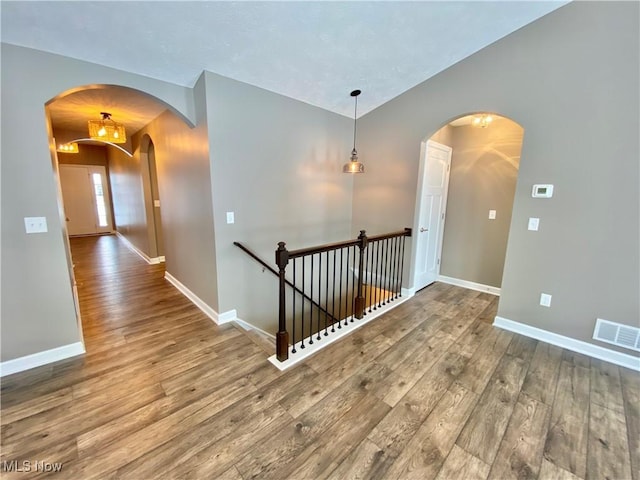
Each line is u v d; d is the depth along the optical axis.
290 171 3.50
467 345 2.65
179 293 3.85
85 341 2.62
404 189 3.73
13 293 2.11
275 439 1.62
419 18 2.40
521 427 1.73
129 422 1.72
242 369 2.24
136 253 6.14
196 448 1.55
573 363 2.39
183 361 2.33
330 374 2.19
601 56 2.25
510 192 3.79
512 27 2.60
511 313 2.92
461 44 2.78
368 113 3.99
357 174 4.27
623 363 2.37
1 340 2.11
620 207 2.29
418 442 1.62
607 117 2.27
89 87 2.34
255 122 3.04
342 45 2.62
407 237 3.75
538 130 2.60
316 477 1.41
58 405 1.84
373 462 1.49
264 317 3.53
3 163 2.00
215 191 2.81
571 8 2.34
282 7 2.11
